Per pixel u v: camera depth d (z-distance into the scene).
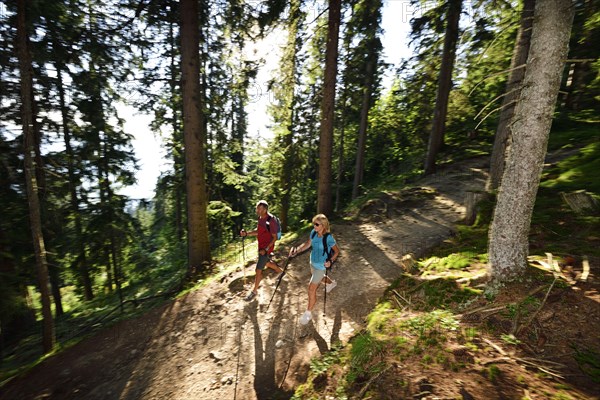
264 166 17.69
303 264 7.44
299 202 23.78
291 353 4.40
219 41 12.75
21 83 6.87
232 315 5.70
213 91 12.46
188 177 8.73
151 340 5.34
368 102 19.58
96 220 14.38
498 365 2.79
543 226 5.55
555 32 3.29
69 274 14.77
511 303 3.51
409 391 2.73
